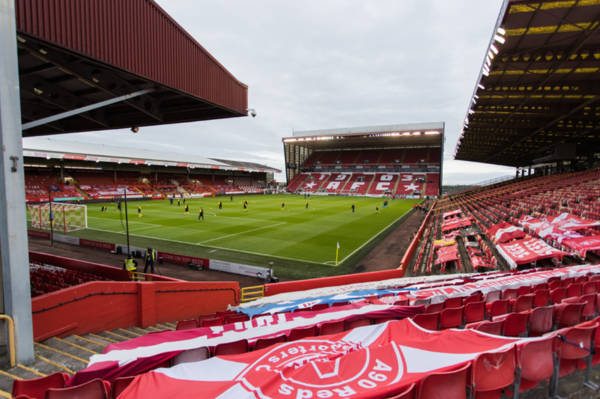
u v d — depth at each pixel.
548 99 25.69
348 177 89.50
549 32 16.06
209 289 11.54
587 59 18.30
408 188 78.62
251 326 5.75
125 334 7.95
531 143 51.03
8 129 5.22
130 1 8.91
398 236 26.06
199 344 4.73
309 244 22.70
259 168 97.94
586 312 5.76
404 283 11.97
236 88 13.13
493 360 3.08
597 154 57.03
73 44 7.52
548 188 32.78
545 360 3.40
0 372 4.96
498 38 16.03
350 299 8.82
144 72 9.30
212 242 23.05
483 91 24.16
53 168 54.62
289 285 13.76
